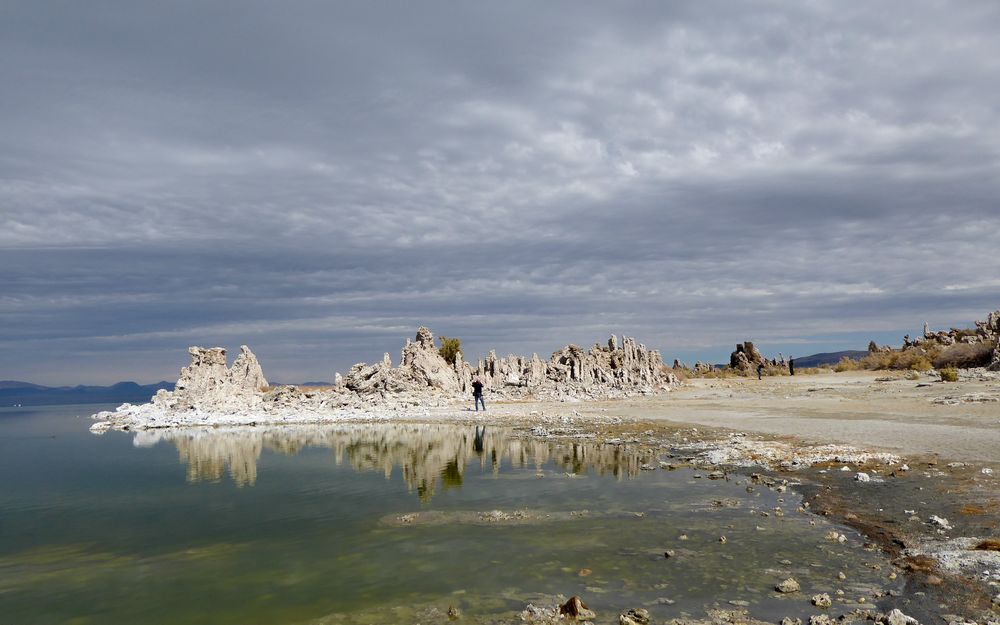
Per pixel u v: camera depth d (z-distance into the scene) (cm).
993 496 1538
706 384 7269
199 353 6000
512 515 1680
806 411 3828
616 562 1252
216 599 1149
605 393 6400
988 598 973
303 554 1411
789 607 998
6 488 2355
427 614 1034
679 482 2042
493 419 4650
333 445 3550
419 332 6894
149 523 1772
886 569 1142
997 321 6266
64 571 1345
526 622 981
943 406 3450
